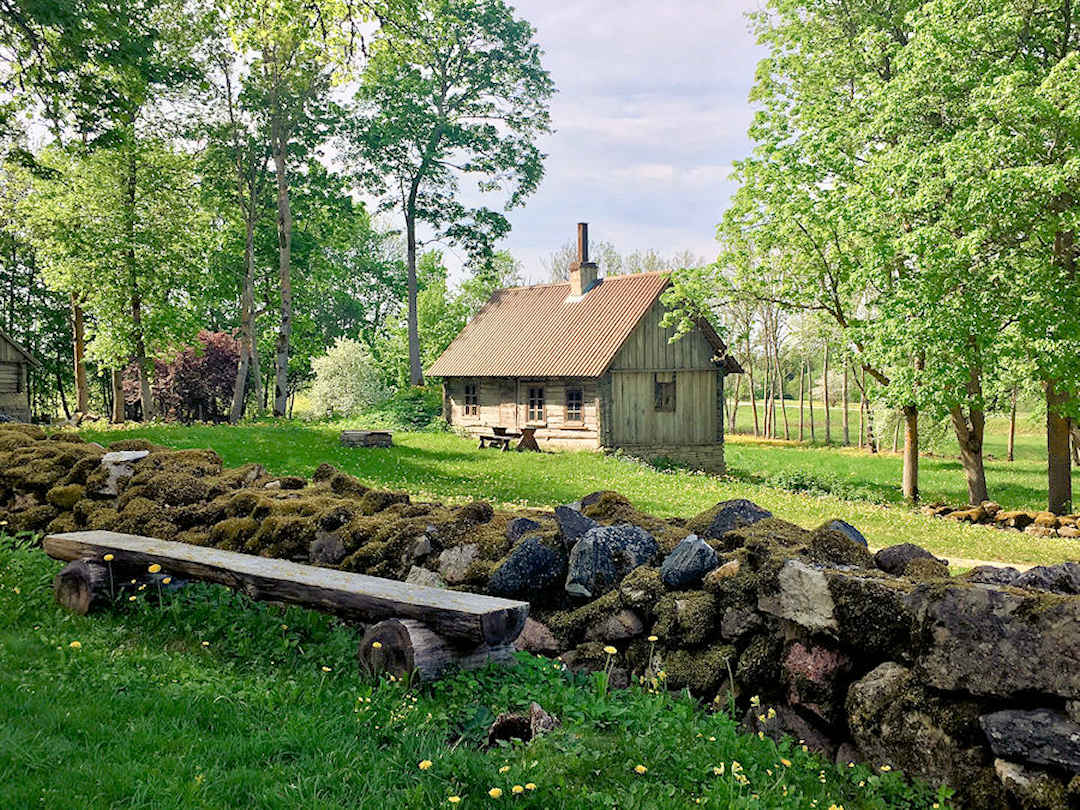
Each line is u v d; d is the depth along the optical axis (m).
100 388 60.09
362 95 44.81
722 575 5.05
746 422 69.12
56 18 16.25
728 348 32.19
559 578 5.87
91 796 3.43
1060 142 16.77
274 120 37.50
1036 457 43.59
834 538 5.15
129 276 38.09
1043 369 18.78
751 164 24.03
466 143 45.84
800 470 30.69
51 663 5.12
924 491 28.86
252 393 54.03
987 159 16.55
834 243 23.66
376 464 22.36
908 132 19.97
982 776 3.59
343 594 5.36
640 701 4.55
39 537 8.76
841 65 24.31
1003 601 3.69
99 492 8.84
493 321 37.56
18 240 49.41
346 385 44.53
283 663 5.48
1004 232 18.19
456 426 36.62
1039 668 3.51
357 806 3.50
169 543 6.98
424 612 4.92
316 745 4.04
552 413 32.50
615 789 3.69
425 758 3.95
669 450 32.00
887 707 3.98
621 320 31.58
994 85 16.58
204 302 46.28
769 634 4.68
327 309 75.62
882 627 4.11
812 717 4.37
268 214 43.50
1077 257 18.81
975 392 23.23
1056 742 3.38
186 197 39.38
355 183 47.09
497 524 6.55
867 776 3.91
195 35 33.38
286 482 8.55
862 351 23.27
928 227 18.20
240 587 5.95
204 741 4.03
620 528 5.92
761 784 3.82
